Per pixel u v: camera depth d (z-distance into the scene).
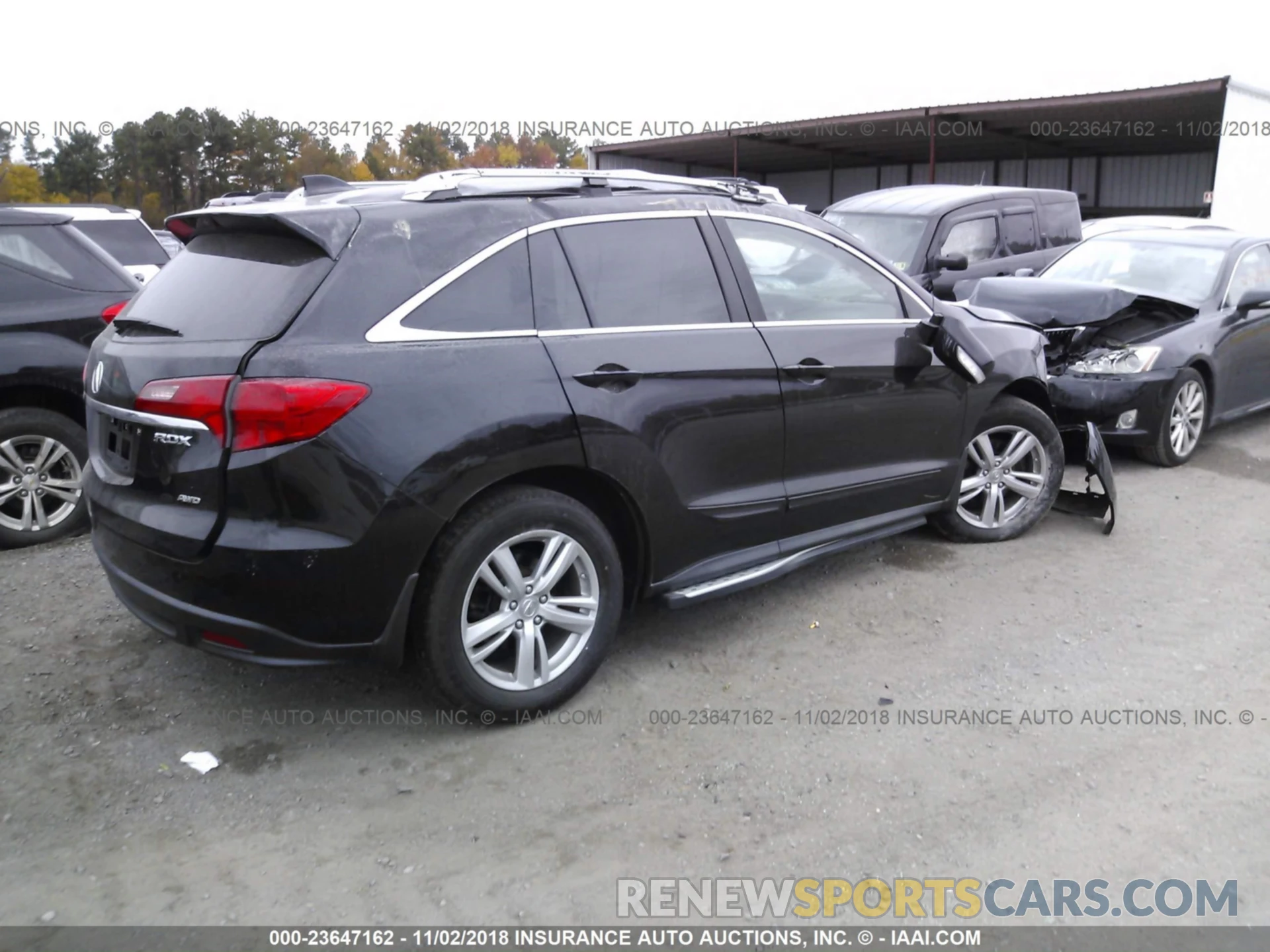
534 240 3.61
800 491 4.30
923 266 9.42
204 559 3.09
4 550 5.29
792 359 4.18
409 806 3.17
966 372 4.66
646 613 4.57
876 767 3.38
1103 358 6.91
